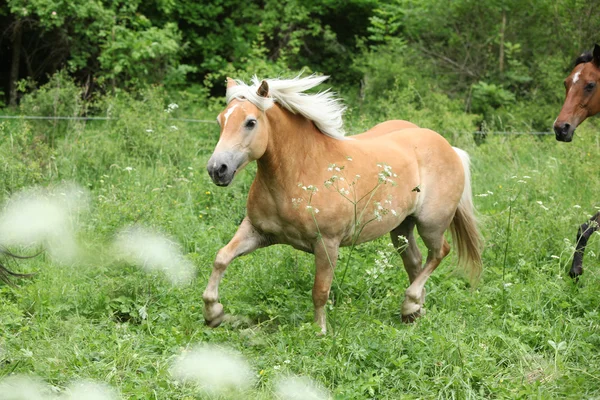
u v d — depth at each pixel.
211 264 8.86
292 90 7.04
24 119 13.31
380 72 18.77
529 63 19.78
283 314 7.70
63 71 16.17
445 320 7.59
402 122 8.82
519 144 14.77
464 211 8.52
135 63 18.08
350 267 8.76
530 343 7.35
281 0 21.75
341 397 5.98
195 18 21.05
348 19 23.69
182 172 12.13
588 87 10.27
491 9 19.36
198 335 7.02
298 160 7.06
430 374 6.62
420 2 20.62
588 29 18.69
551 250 9.75
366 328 7.29
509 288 8.29
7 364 6.26
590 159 13.41
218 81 21.50
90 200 10.46
